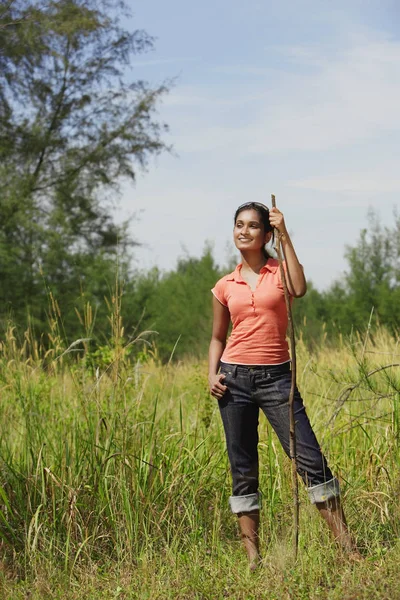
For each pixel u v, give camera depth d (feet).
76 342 18.29
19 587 13.87
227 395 14.51
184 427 19.71
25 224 85.10
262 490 17.21
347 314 87.30
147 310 99.40
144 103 97.09
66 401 20.20
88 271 81.30
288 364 14.35
